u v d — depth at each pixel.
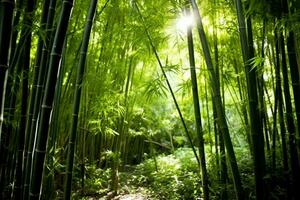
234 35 3.33
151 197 4.28
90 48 4.22
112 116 4.82
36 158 1.67
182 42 3.86
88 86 4.04
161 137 7.81
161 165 5.59
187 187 3.94
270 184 3.01
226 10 3.34
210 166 3.83
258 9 2.51
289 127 2.66
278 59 2.92
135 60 4.73
